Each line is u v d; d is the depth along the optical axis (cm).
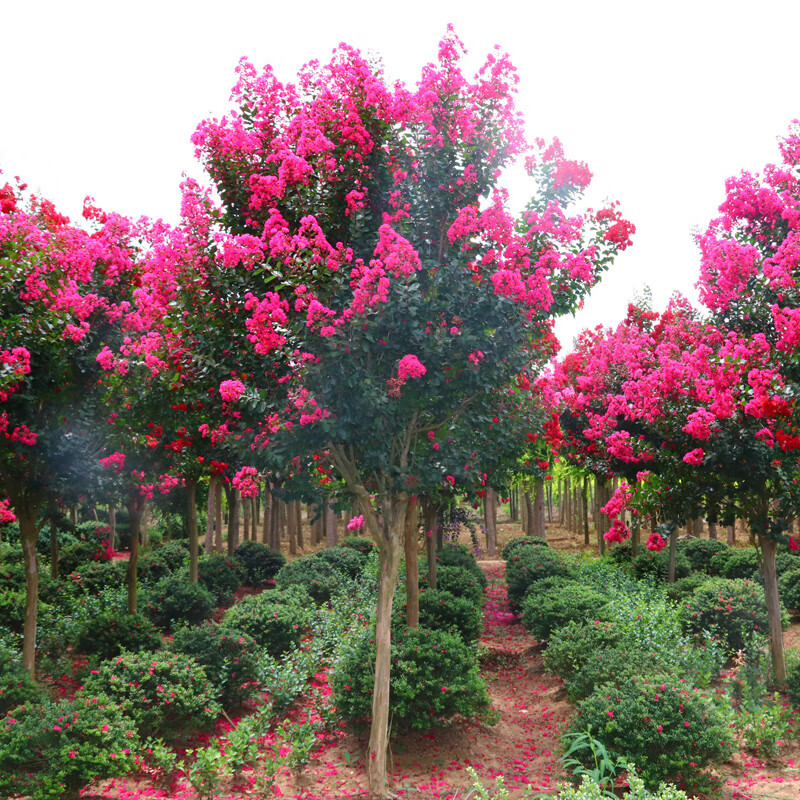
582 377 1272
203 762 571
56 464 752
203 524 3375
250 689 777
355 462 610
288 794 589
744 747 655
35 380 729
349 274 538
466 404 587
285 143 594
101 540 2156
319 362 492
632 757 550
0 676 695
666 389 830
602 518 2317
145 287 745
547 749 695
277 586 1366
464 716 714
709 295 794
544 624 1021
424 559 1628
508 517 4100
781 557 1309
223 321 576
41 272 722
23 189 814
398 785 605
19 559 1738
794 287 659
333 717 705
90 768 541
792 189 765
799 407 655
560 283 569
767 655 823
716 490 796
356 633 936
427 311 503
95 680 678
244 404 528
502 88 589
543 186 595
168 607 1162
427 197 575
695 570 1608
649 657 751
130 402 813
